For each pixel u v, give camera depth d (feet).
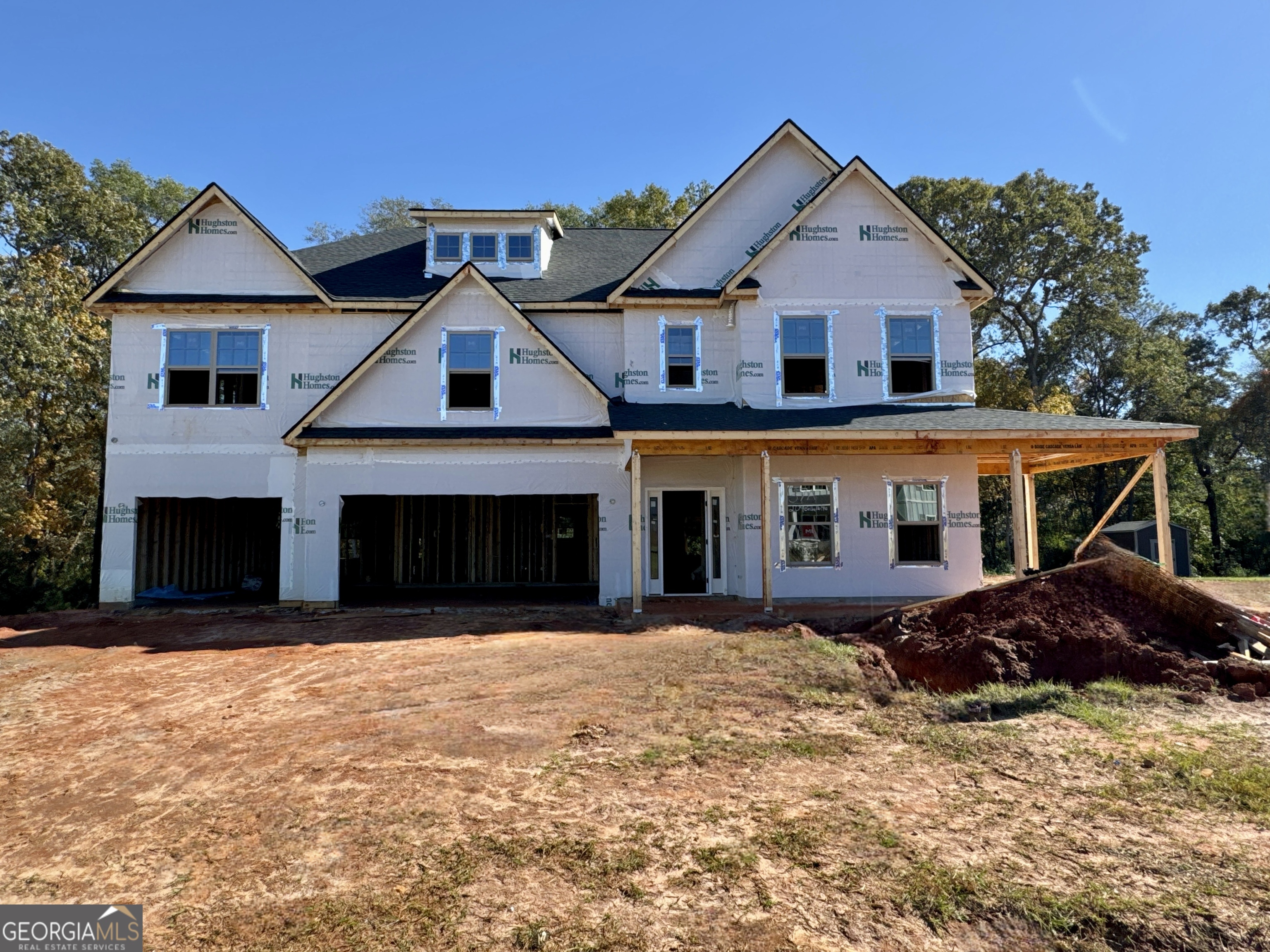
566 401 48.75
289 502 47.55
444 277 54.80
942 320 48.65
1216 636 26.66
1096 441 40.78
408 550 63.10
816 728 21.47
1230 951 11.00
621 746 20.38
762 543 43.42
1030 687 24.82
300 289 50.11
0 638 38.78
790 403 47.80
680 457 48.83
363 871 14.14
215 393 48.57
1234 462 111.24
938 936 11.68
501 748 20.52
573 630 38.86
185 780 18.93
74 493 69.31
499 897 13.07
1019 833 14.67
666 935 11.84
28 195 84.12
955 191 112.06
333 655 33.42
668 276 51.60
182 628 41.16
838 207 48.98
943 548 46.34
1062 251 112.78
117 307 47.83
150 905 13.20
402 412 48.06
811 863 13.80
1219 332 127.75
